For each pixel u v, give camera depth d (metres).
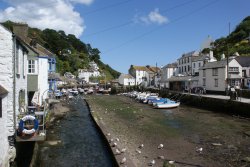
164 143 19.16
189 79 61.31
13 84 15.02
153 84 102.69
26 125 15.09
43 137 14.87
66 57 123.69
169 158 15.45
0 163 12.05
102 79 138.88
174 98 55.16
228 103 35.78
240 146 18.31
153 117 32.88
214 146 18.36
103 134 20.72
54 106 35.97
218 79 50.00
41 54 31.91
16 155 14.71
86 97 69.81
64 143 19.72
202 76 56.00
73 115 34.78
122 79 117.12
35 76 22.92
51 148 18.31
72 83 97.06
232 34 98.56
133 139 20.09
